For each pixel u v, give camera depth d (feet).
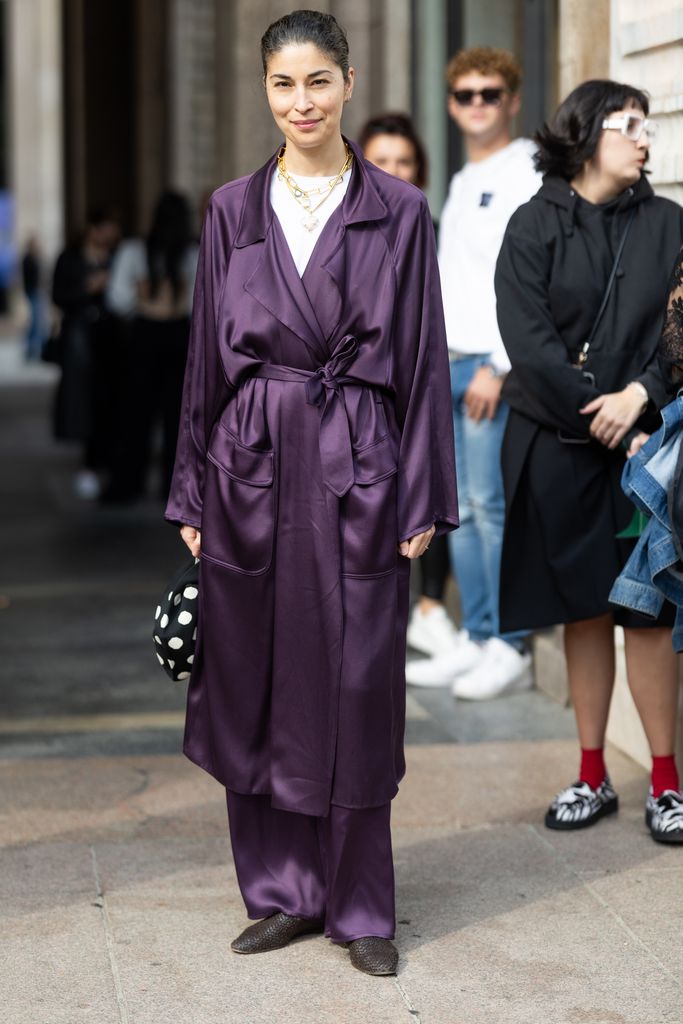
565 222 21.44
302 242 17.30
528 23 35.35
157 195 82.17
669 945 18.35
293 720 17.56
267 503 17.37
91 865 20.90
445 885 20.24
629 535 21.31
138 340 51.42
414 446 17.43
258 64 40.29
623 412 20.79
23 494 56.03
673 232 21.54
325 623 17.30
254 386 17.39
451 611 35.14
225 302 17.39
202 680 18.33
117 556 44.21
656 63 23.90
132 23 85.92
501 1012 16.70
